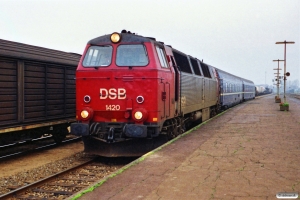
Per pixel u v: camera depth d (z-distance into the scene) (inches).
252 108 1139.3
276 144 405.4
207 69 764.0
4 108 378.6
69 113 516.1
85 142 402.6
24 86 411.2
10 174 346.6
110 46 396.2
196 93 595.5
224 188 231.6
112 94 382.0
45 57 450.3
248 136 474.0
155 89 374.0
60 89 491.5
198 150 371.2
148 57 381.1
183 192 223.9
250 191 224.5
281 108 989.8
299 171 276.7
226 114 885.2
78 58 563.8
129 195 220.1
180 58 509.4
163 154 350.0
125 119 382.6
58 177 328.2
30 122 425.1
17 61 397.7
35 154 450.0
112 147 390.0
